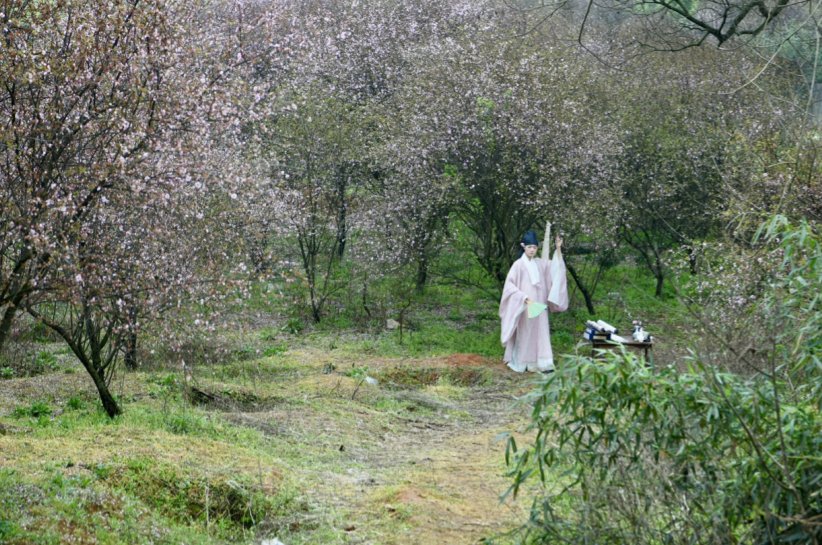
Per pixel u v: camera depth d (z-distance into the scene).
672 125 18.05
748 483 4.77
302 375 13.53
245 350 14.47
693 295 13.52
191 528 6.67
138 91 8.05
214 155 10.35
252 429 9.59
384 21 22.17
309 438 9.70
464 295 19.58
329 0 23.84
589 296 17.89
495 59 16.75
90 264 7.80
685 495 5.09
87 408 9.94
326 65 20.88
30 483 6.46
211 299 9.60
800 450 4.73
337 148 17.97
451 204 16.72
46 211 7.36
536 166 15.93
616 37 22.36
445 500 7.39
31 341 13.93
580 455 5.49
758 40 17.16
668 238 18.92
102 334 12.53
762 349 5.55
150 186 8.41
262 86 10.52
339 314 18.33
